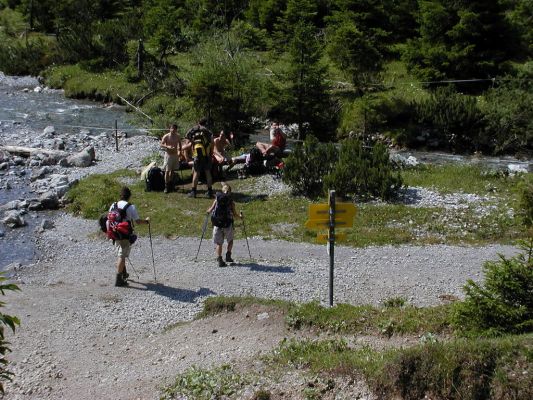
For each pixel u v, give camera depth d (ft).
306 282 44.78
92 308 41.22
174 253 51.16
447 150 99.19
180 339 37.17
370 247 52.16
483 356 28.14
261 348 35.12
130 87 130.82
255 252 51.13
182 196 65.36
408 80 120.47
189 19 166.20
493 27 117.60
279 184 68.08
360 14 126.31
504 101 101.40
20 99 131.95
